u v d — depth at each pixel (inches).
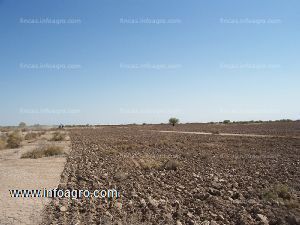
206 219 354.6
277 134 2049.7
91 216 360.8
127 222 345.4
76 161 801.6
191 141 1499.8
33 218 354.6
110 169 684.7
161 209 386.0
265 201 421.1
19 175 604.1
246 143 1369.3
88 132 2642.7
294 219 339.0
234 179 577.9
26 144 1353.3
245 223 335.9
